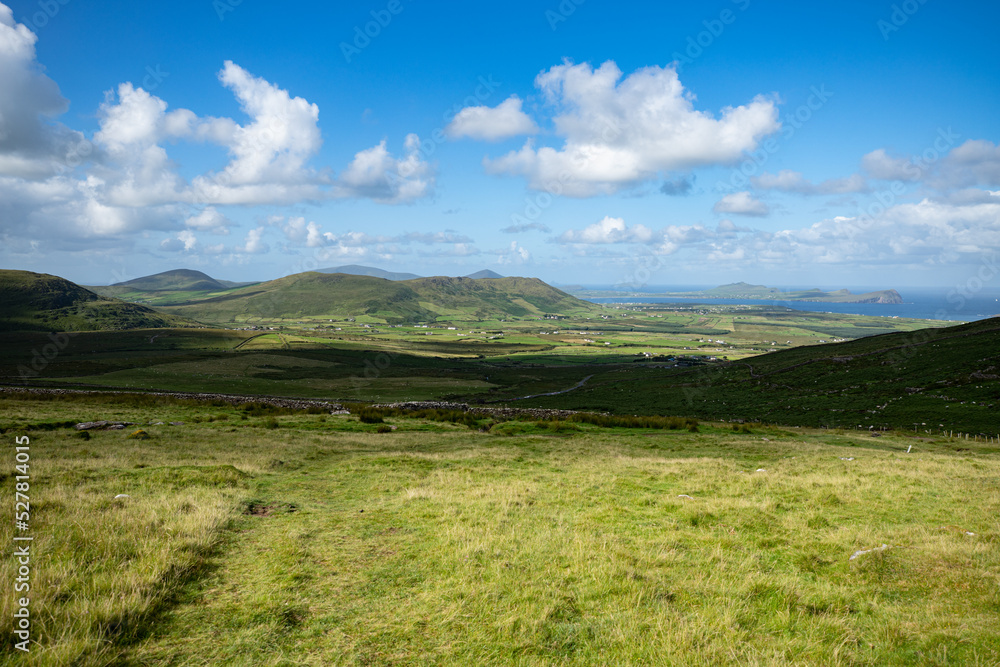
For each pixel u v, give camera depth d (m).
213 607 8.92
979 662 6.94
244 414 55.69
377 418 53.31
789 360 138.00
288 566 10.84
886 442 47.81
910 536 12.89
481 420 58.03
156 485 17.80
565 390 142.75
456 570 10.70
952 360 95.19
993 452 42.16
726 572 10.77
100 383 109.69
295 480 21.47
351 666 7.27
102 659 7.02
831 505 16.78
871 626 8.37
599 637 8.09
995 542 12.06
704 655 7.49
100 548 10.75
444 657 7.56
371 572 10.66
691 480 21.69
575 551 11.86
